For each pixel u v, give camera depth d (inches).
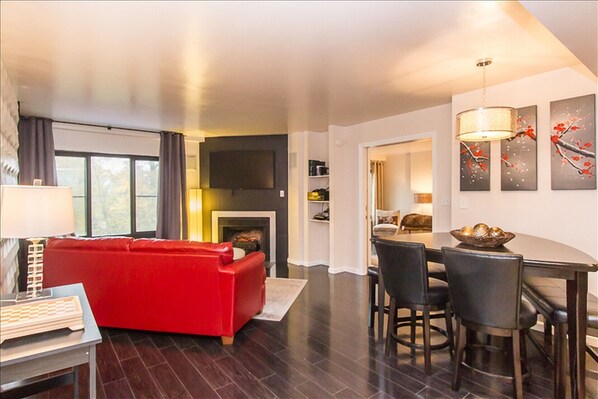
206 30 86.5
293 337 117.1
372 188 375.6
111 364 98.9
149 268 113.7
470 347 103.2
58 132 191.0
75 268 117.3
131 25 83.9
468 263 81.3
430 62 108.7
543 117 120.5
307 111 172.6
